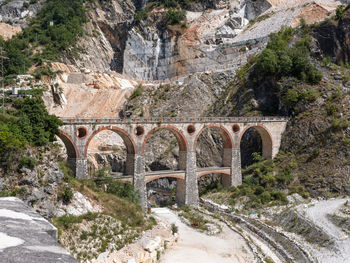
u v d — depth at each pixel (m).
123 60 182.00
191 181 82.44
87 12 198.62
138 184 74.00
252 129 107.69
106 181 67.94
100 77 152.62
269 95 111.44
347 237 57.34
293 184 84.06
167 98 136.25
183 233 65.25
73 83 145.12
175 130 79.81
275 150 97.56
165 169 110.00
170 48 169.75
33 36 174.38
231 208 82.56
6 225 10.30
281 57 109.44
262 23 166.00
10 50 145.00
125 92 142.12
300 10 156.25
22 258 7.89
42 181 46.31
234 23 171.00
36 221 11.27
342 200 72.94
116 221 53.41
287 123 99.94
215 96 133.50
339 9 131.00
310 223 64.75
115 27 193.25
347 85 101.56
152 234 56.75
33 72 141.50
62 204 49.28
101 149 113.94
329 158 83.12
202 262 52.66
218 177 102.31
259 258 55.78
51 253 8.53
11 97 94.38
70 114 131.00
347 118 87.62
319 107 96.25
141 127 75.12
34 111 55.09
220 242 62.06
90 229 48.75
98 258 45.44
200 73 143.88
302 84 103.88
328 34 127.50
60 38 171.38
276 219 73.25
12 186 42.38
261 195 82.56
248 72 124.31
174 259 52.66
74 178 60.41
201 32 165.88
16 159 43.50
